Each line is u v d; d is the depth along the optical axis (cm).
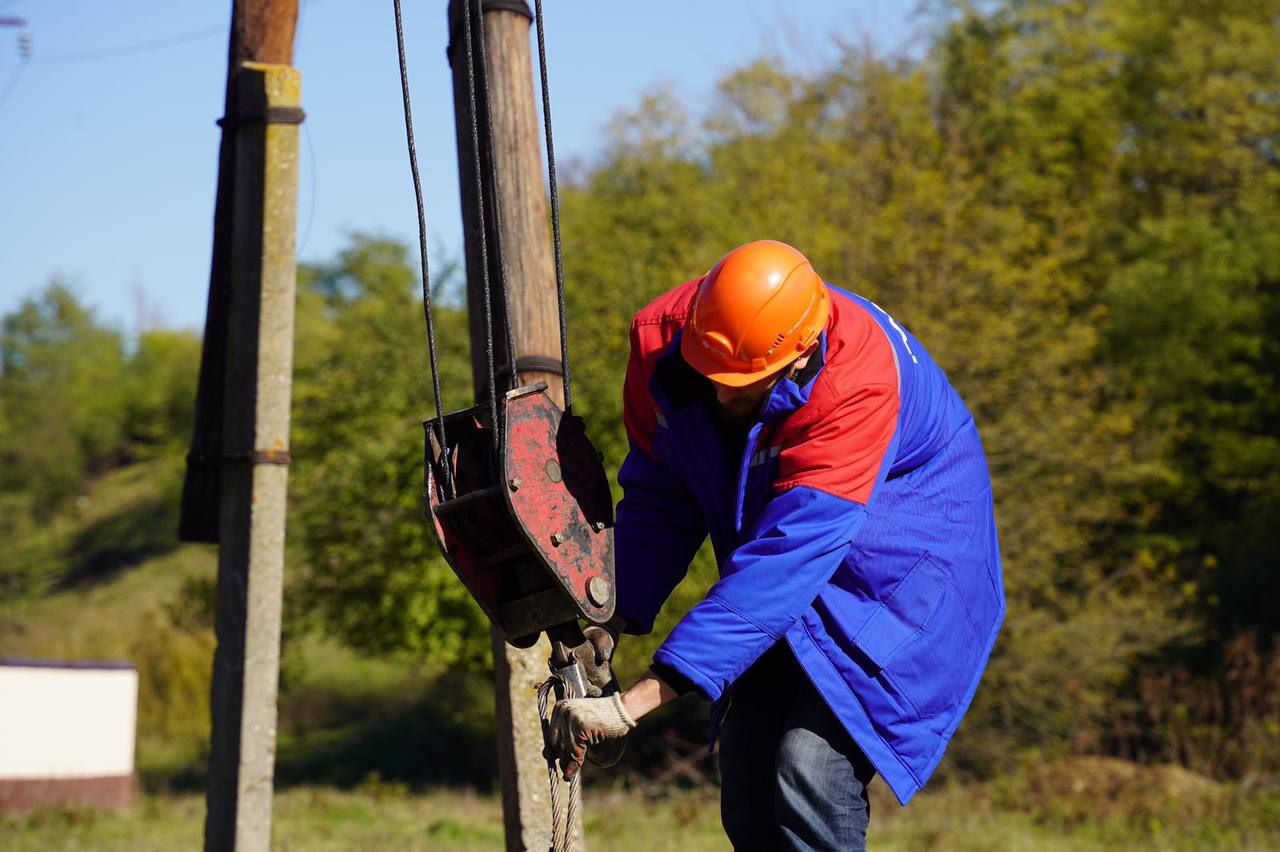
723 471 307
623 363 1853
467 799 1811
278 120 600
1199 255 2323
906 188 1892
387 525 1997
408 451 1969
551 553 261
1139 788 1373
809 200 1914
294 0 618
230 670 580
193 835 1316
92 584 4712
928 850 1120
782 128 2112
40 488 5669
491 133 286
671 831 1276
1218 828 1220
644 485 328
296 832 1309
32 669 1470
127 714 1560
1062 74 2458
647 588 322
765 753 318
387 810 1576
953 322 1788
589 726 262
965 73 2386
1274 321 2336
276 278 596
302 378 2189
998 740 1705
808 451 283
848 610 295
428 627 1950
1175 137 2542
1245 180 2438
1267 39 2470
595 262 2022
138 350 7306
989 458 1747
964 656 308
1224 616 2144
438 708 2639
